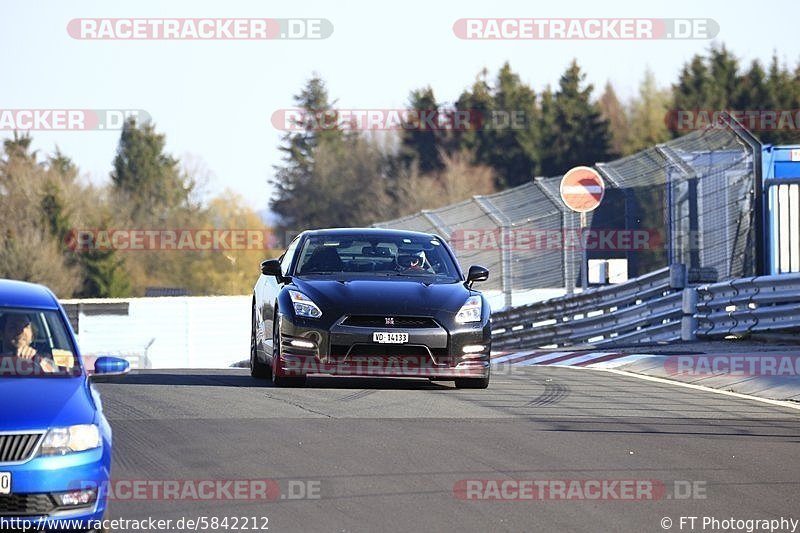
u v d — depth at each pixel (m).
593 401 37.41
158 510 22.11
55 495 19.77
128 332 110.88
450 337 38.06
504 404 36.03
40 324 23.30
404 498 23.16
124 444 28.14
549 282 79.75
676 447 29.12
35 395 20.92
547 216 79.31
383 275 41.16
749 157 70.69
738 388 41.72
